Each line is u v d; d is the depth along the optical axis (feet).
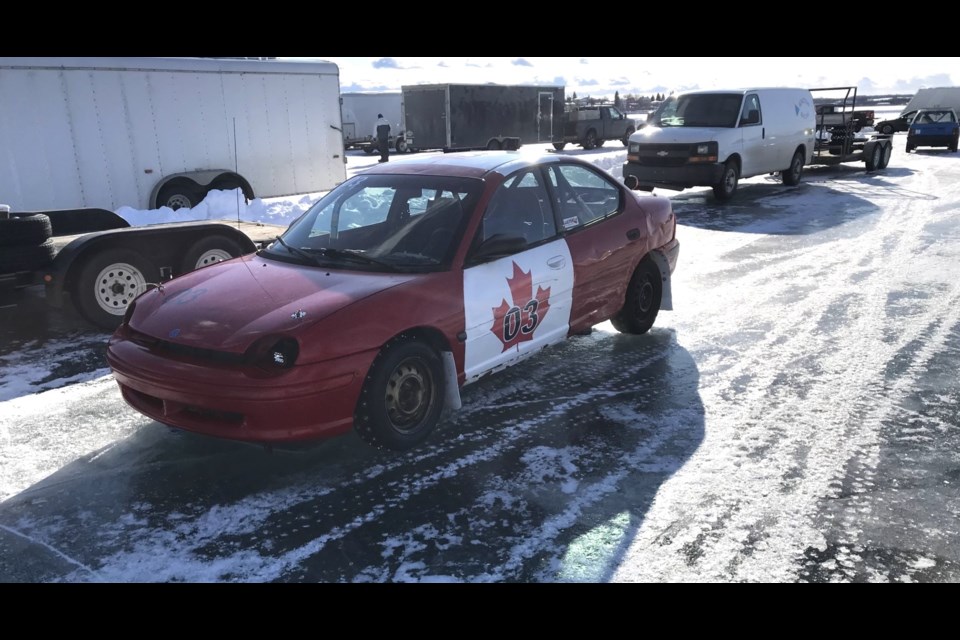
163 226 21.54
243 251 22.95
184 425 11.60
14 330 20.59
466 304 13.12
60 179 34.68
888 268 27.04
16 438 13.43
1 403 15.14
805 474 12.00
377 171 15.88
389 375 11.98
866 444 13.11
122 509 10.97
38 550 9.94
